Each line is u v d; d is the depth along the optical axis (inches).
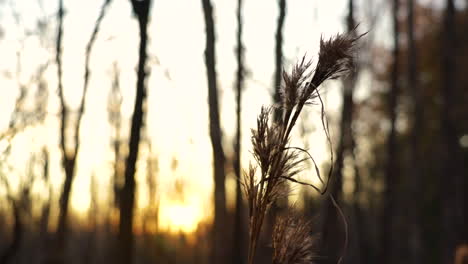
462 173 862.5
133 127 262.4
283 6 343.9
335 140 505.7
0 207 311.4
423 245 836.6
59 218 343.3
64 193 341.4
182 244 410.0
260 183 46.1
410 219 821.9
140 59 263.4
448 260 822.5
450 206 834.8
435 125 1011.9
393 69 685.9
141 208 390.3
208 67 334.3
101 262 493.7
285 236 45.4
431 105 1017.5
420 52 1027.9
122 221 258.5
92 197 501.0
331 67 45.2
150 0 264.8
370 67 671.8
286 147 45.8
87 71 331.6
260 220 46.6
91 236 512.1
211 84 335.3
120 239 256.2
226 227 362.0
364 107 785.6
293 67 45.8
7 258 309.1
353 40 45.3
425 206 932.0
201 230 405.1
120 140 441.7
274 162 45.8
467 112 914.1
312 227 46.6
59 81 328.5
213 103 335.6
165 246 412.5
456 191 842.2
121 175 440.8
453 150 804.0
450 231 834.2
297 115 45.9
